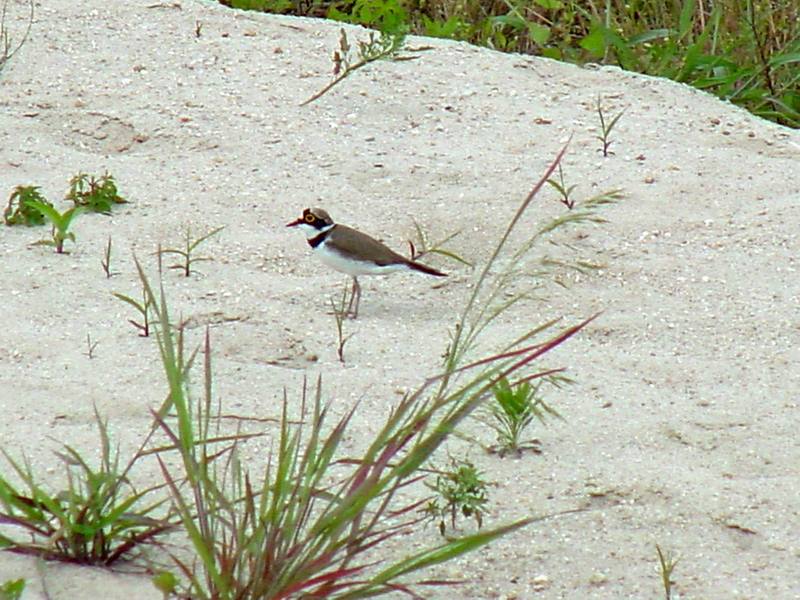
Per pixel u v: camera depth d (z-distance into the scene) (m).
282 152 13.47
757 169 13.62
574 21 18.97
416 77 15.27
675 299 11.07
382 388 9.49
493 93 15.12
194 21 16.14
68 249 11.48
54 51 15.18
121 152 13.59
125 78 14.70
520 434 8.91
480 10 18.69
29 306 10.44
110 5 16.31
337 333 10.39
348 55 15.65
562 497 8.20
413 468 7.13
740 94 16.62
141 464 8.32
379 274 10.73
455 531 7.84
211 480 7.70
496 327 10.61
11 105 14.08
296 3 18.83
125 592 7.01
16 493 7.34
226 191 12.66
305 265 11.54
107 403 9.05
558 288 11.20
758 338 10.47
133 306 10.51
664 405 9.38
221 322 10.36
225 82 14.80
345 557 6.99
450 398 7.24
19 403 9.03
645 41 17.80
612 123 13.66
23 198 11.89
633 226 12.23
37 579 7.07
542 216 12.34
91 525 7.21
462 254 11.83
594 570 7.53
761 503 8.17
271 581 6.72
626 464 8.56
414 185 12.93
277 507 6.91
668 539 7.84
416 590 7.29
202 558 6.66
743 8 17.78
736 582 7.45
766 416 9.25
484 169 13.27
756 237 12.12
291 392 9.36
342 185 12.89
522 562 7.58
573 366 9.92
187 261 11.09
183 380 7.76
